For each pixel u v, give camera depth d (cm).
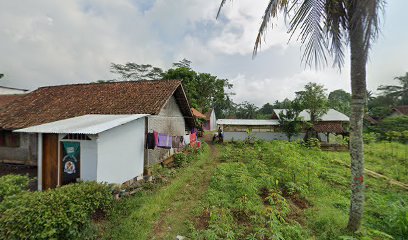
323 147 1947
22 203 450
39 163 759
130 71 3825
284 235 486
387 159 1381
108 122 784
